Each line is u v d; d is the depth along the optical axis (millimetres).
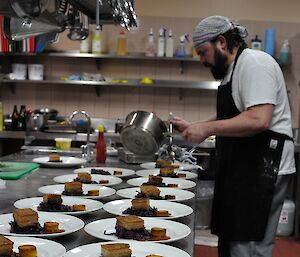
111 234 1390
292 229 4402
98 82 4906
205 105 5188
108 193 1978
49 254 1196
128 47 5156
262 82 2006
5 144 5094
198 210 4113
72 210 1650
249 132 2010
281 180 2117
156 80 5180
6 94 5348
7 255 1156
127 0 2504
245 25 5055
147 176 2494
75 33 3338
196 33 2232
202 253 3750
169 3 5105
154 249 1267
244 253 2109
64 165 2773
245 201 2090
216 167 2295
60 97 5320
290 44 5031
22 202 1771
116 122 5074
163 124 2461
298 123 4863
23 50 4879
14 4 1907
